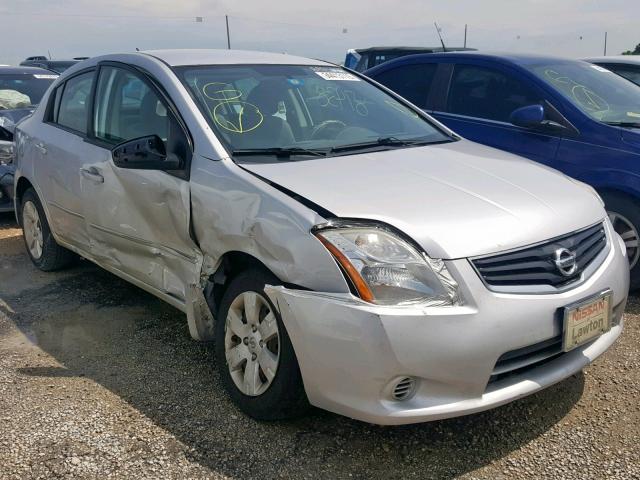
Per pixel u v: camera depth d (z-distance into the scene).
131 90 3.93
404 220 2.66
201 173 3.21
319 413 3.11
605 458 2.77
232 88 3.72
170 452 2.81
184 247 3.37
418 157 3.47
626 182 4.48
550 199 3.08
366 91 4.34
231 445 2.86
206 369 3.56
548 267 2.77
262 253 2.84
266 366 2.91
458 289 2.55
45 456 2.77
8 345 3.91
